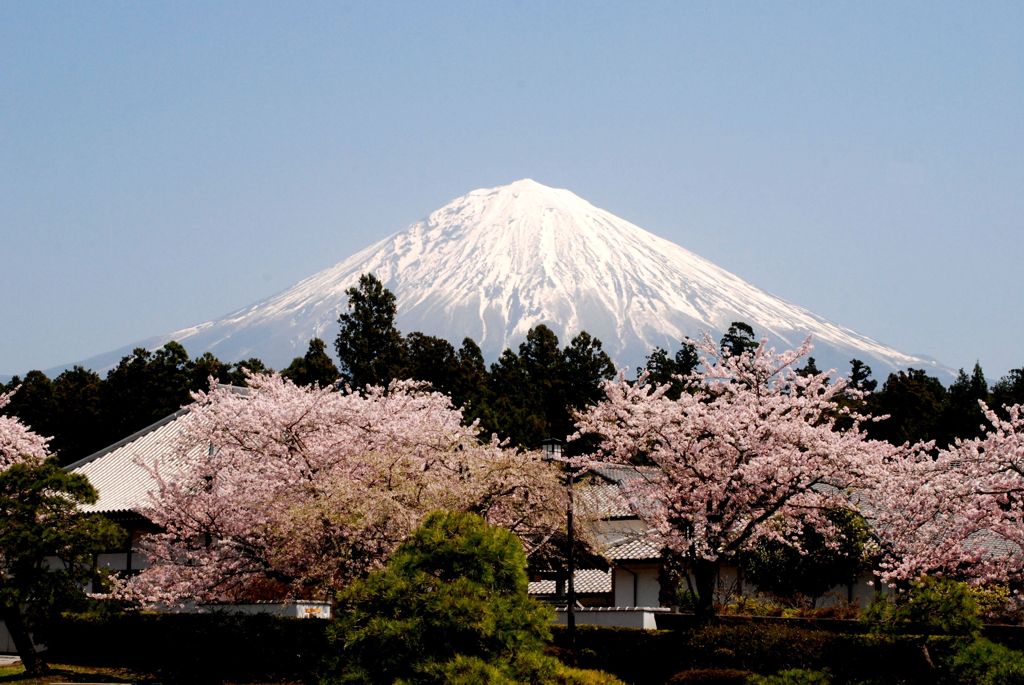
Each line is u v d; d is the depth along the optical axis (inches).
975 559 989.2
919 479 984.9
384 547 1006.4
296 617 1080.2
